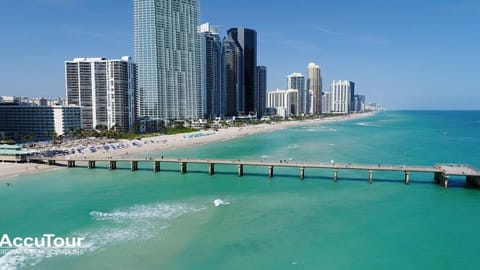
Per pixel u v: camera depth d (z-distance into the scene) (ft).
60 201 220.02
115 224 178.70
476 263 139.13
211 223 180.04
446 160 367.45
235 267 135.44
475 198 225.97
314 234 166.81
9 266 135.44
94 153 422.00
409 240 160.45
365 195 234.58
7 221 183.42
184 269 133.90
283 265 137.18
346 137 654.94
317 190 247.70
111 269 133.49
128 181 278.67
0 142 493.36
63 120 594.65
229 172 315.58
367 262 139.95
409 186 258.98
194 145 539.29
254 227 175.01
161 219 185.98
